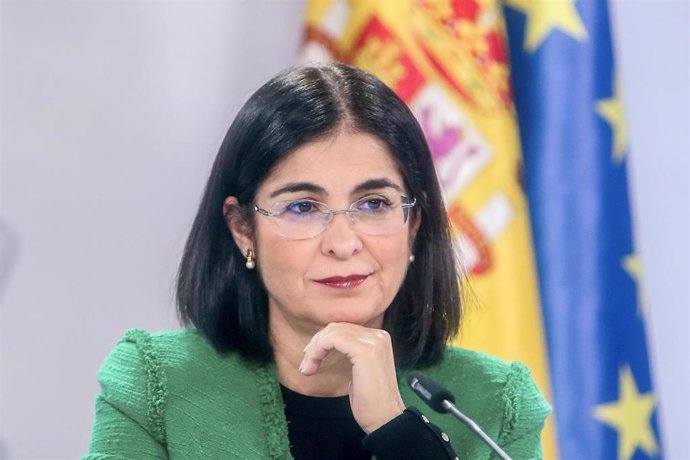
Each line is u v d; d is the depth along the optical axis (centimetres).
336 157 496
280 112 500
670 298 861
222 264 546
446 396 467
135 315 792
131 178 792
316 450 536
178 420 525
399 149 511
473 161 747
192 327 557
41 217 777
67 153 782
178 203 799
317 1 756
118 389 527
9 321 771
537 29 779
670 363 862
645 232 862
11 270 773
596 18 786
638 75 859
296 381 543
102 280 786
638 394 784
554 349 775
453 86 746
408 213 517
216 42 805
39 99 779
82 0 783
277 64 814
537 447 561
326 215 498
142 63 794
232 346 543
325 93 503
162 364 535
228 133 524
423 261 559
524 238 756
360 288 503
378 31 743
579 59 779
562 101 777
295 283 504
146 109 795
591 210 779
